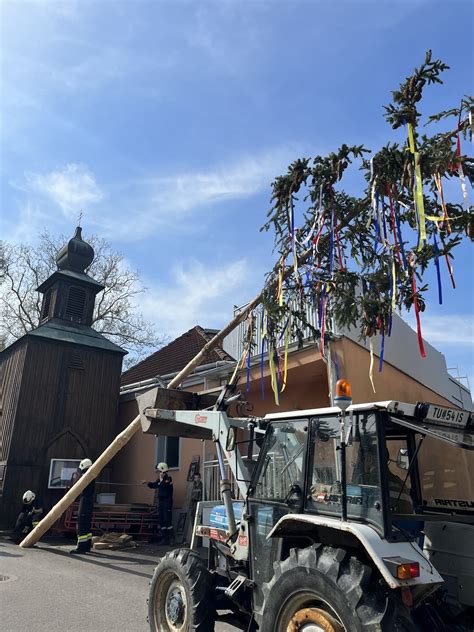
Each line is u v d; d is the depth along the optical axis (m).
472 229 4.20
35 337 14.73
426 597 3.11
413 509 3.85
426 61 4.12
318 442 3.76
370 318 4.96
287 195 5.14
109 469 15.42
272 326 5.95
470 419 3.85
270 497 4.12
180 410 5.85
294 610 3.35
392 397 10.59
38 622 5.25
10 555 9.30
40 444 14.01
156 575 4.65
